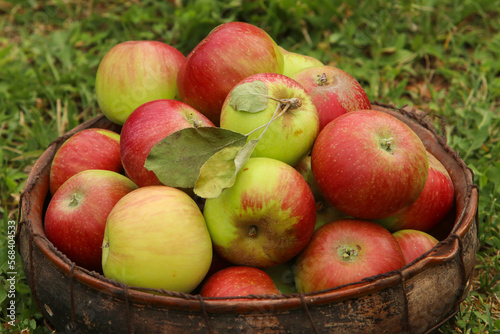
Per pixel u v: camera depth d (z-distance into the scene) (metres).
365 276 0.68
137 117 0.72
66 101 1.07
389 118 0.70
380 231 0.70
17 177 0.95
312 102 0.72
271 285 0.69
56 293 0.68
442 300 0.68
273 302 0.64
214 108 0.75
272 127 0.69
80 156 0.77
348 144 0.68
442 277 0.67
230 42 0.74
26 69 1.20
